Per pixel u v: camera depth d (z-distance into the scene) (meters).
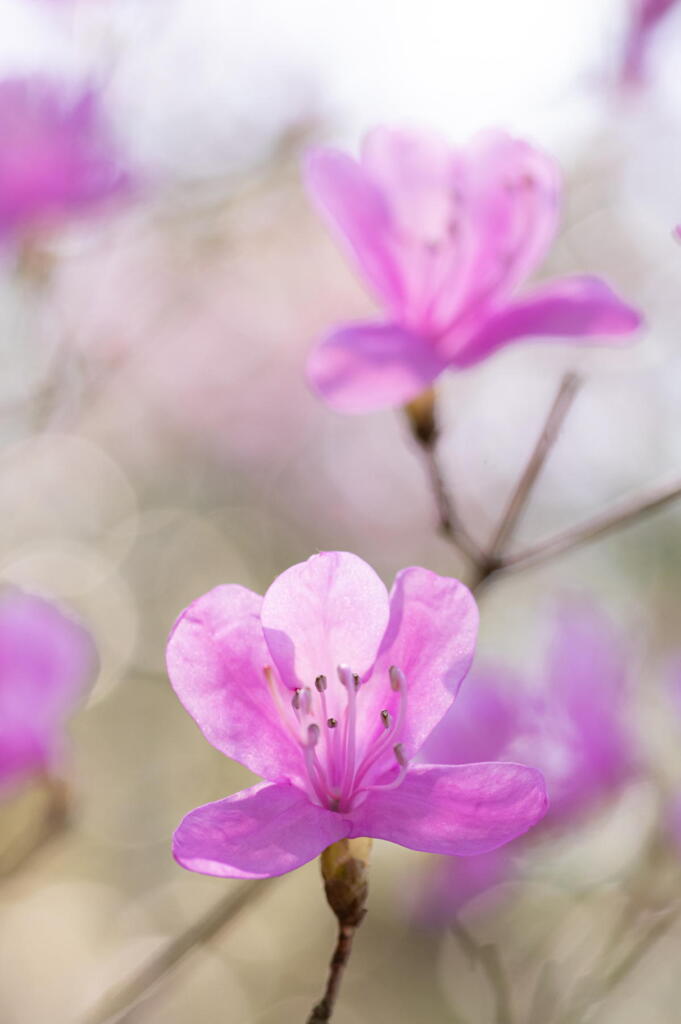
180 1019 0.82
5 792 0.49
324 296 0.96
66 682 0.49
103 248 0.66
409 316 0.44
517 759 0.48
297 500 1.02
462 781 0.38
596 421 0.90
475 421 0.94
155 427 0.95
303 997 0.84
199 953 0.52
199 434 0.97
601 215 0.81
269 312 0.95
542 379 0.90
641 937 0.50
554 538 0.45
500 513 0.95
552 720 0.49
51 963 0.84
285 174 0.71
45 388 0.60
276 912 0.87
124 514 0.94
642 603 0.84
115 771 0.87
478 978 0.53
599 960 0.50
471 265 0.44
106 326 0.71
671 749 0.51
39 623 0.49
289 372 0.98
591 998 0.49
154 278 0.74
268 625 0.38
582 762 0.49
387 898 0.79
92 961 0.84
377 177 0.44
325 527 1.02
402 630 0.39
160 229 0.70
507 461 0.94
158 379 0.93
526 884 0.53
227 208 0.70
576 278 0.43
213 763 0.91
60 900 0.83
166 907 0.85
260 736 0.38
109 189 0.55
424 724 0.39
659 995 0.68
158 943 0.83
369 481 1.02
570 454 0.91
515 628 0.80
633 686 0.50
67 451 0.87
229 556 0.99
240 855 0.37
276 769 0.38
